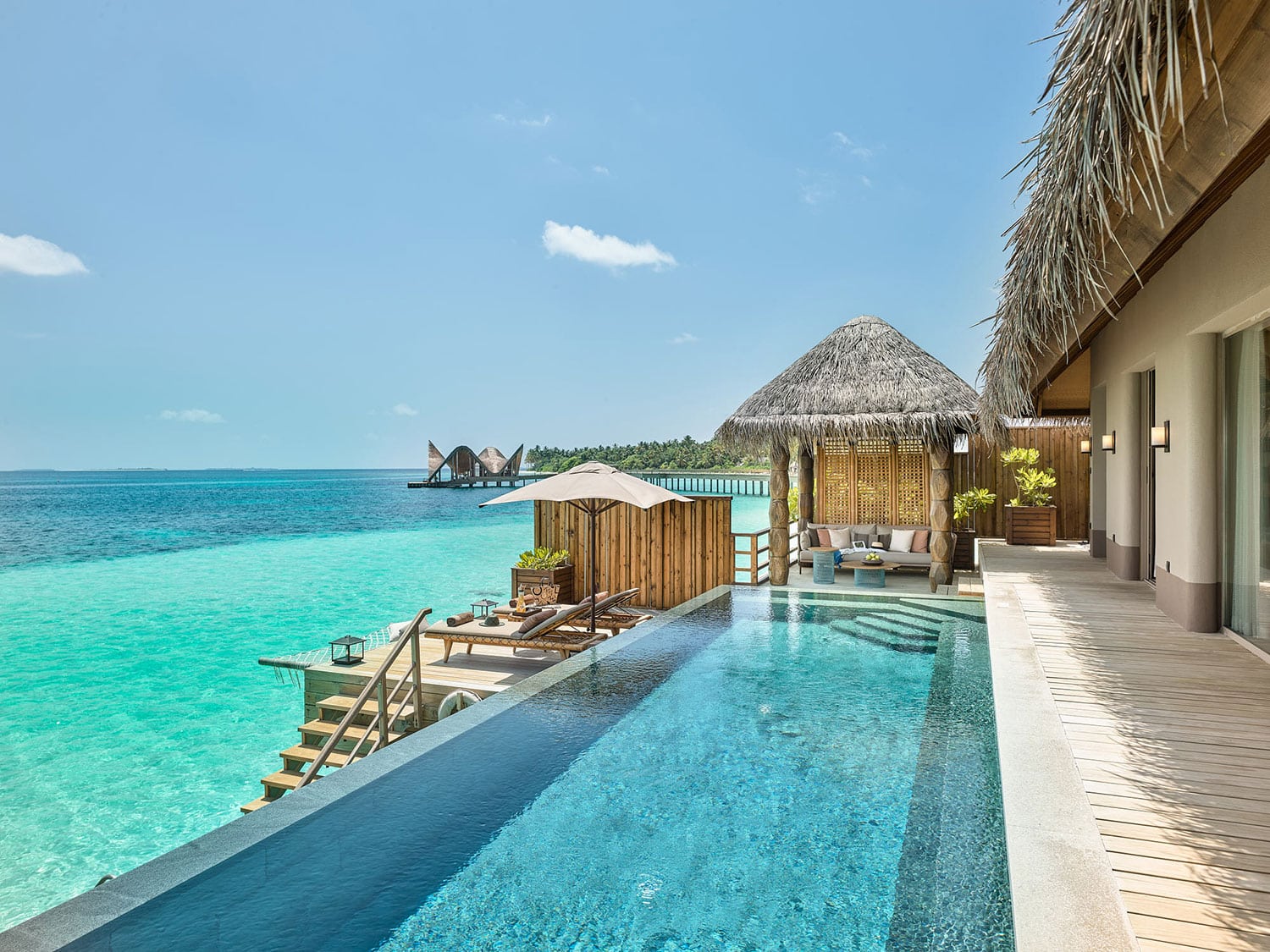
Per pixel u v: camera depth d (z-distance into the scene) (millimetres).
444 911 3211
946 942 2930
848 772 4613
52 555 31562
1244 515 5777
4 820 7312
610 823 3977
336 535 38250
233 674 12367
